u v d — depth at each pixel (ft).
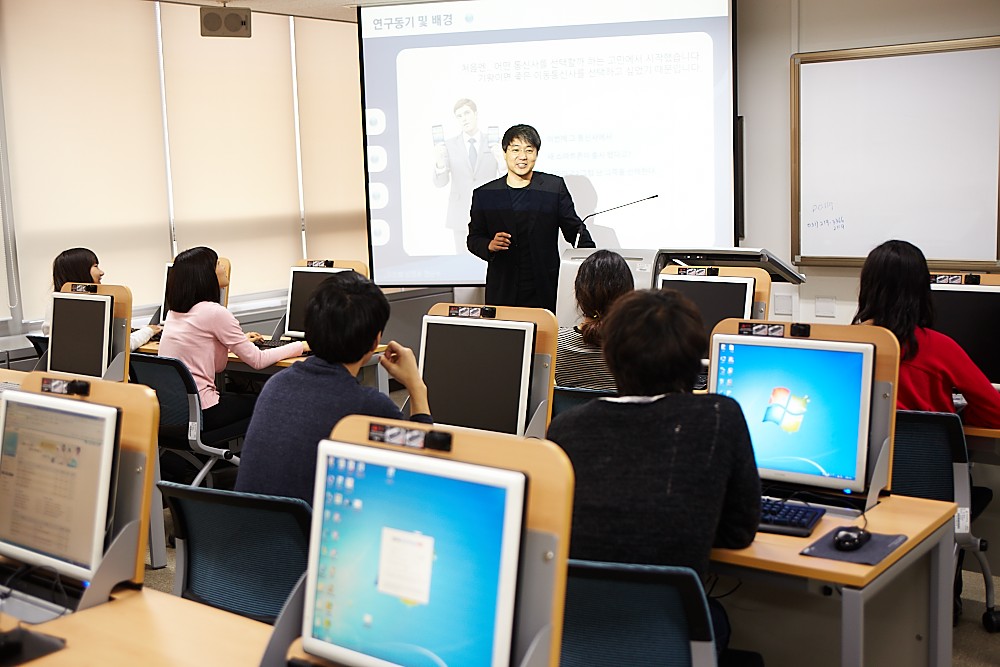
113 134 18.72
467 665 3.93
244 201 21.12
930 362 9.29
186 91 19.86
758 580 6.53
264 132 21.39
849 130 18.63
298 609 4.75
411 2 19.84
